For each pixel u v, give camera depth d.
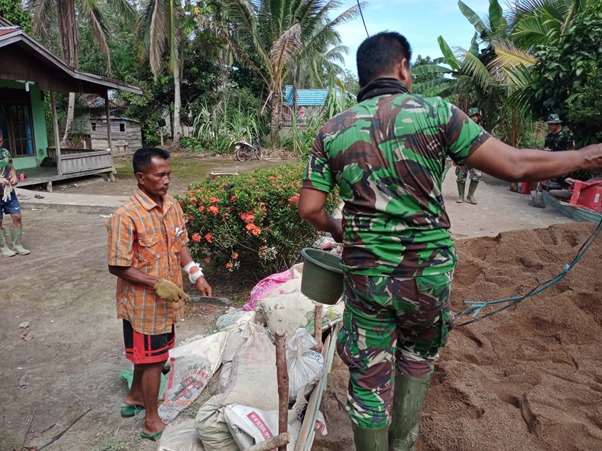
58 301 5.42
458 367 3.35
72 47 19.50
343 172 2.03
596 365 3.28
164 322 3.03
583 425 2.69
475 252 5.50
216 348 3.78
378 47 2.11
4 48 11.93
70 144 23.56
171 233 3.07
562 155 1.92
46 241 8.00
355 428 2.20
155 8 20.00
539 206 9.92
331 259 2.81
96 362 4.14
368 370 2.15
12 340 4.53
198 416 2.68
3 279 6.11
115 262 2.87
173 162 20.94
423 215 1.96
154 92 25.81
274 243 5.27
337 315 3.98
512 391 3.11
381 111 1.99
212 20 22.50
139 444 3.09
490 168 1.93
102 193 13.45
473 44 18.48
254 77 27.41
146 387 3.08
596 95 8.80
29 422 3.34
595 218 8.02
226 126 23.91
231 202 5.14
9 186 6.93
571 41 9.88
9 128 14.88
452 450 2.67
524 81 12.73
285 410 2.27
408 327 2.14
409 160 1.92
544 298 4.10
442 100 1.99
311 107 28.61
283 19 23.28
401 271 1.97
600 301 3.90
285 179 5.49
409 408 2.30
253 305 4.55
